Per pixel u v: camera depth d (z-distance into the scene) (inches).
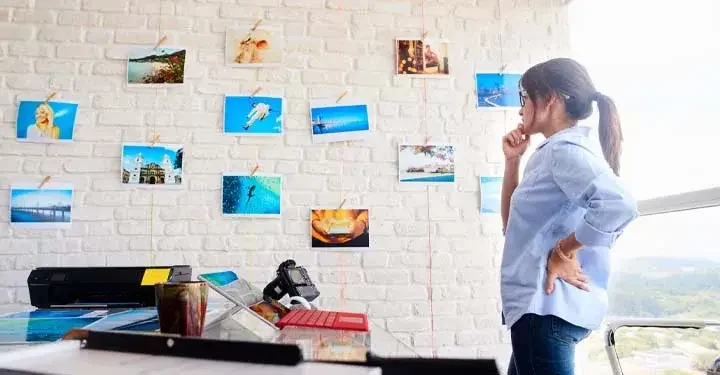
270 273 91.7
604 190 48.8
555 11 106.3
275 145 95.7
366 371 19.1
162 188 91.7
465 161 99.9
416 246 96.0
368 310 92.9
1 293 85.0
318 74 98.6
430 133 99.7
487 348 94.3
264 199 93.6
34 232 87.5
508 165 75.2
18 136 89.8
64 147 90.7
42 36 92.8
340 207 95.3
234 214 92.4
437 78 101.6
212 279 40.4
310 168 95.9
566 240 52.1
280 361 19.7
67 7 94.0
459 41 103.3
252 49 97.4
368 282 93.7
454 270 96.1
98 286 66.9
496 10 105.3
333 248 93.9
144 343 22.0
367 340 31.7
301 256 93.0
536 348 53.2
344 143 97.4
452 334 94.0
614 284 87.5
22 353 20.7
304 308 48.9
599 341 89.1
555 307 52.7
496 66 103.5
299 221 94.0
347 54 99.9
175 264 89.7
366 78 99.7
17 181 88.6
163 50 95.2
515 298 55.4
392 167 97.8
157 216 90.8
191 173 92.8
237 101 95.7
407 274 94.9
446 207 98.0
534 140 99.6
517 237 56.7
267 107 96.3
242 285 44.9
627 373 81.0
